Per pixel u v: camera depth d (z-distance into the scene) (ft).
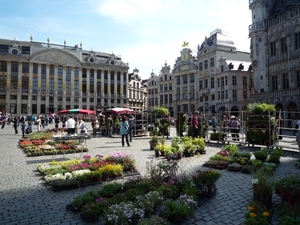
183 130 75.46
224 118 84.84
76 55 239.91
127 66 265.13
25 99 217.15
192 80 205.77
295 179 20.63
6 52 213.87
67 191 25.08
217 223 17.85
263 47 131.64
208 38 187.93
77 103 237.45
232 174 31.55
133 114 91.45
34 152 45.70
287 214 16.85
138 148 54.49
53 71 228.63
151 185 22.47
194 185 23.16
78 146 51.90
